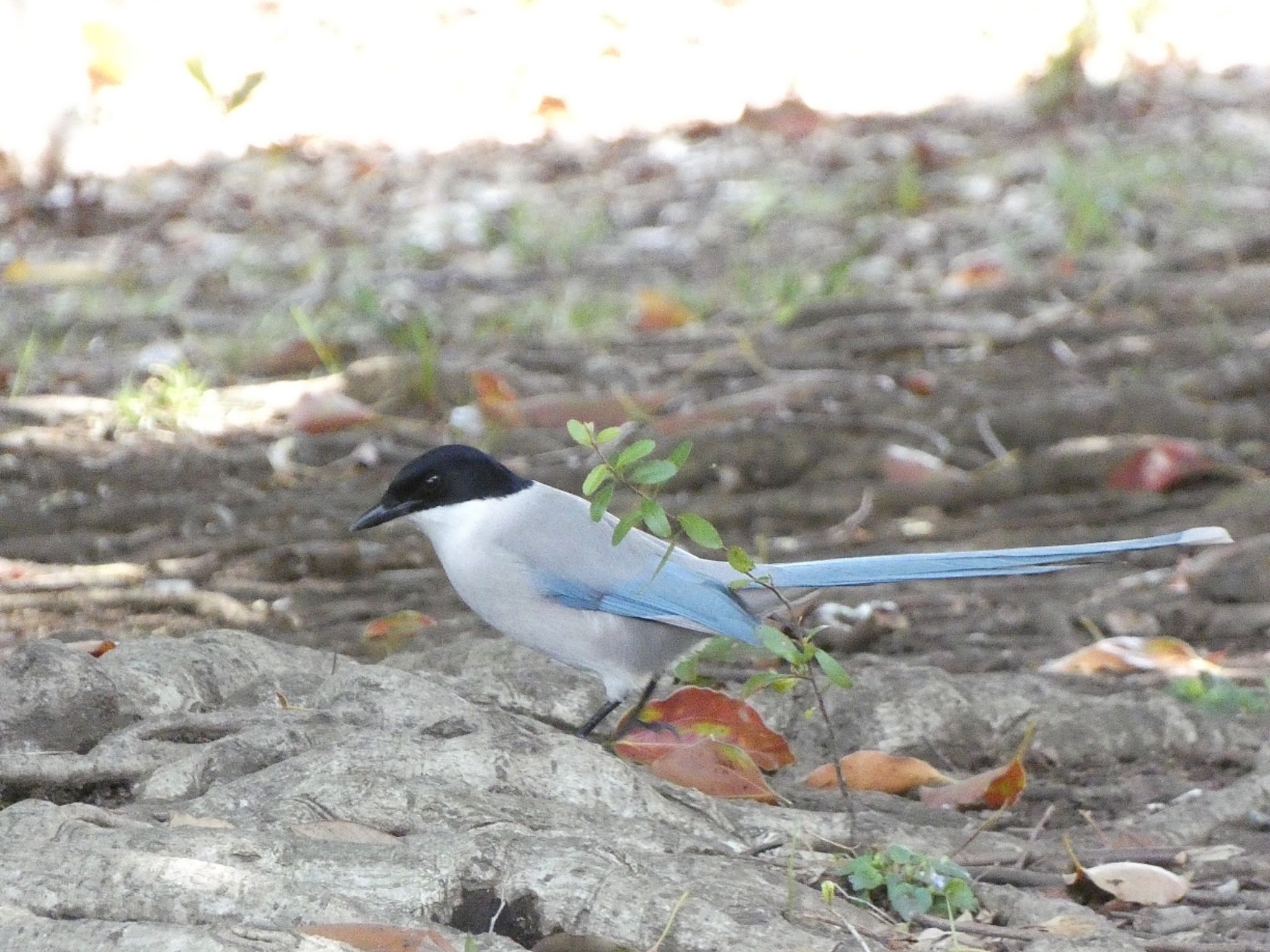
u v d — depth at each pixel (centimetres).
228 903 529
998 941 575
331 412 1354
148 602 1030
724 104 2403
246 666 760
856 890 602
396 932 515
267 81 2397
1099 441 1255
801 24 2741
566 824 616
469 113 2372
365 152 2234
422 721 695
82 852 541
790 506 1198
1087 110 2314
